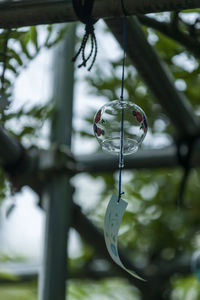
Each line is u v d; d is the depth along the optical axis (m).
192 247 3.88
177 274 3.53
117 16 1.70
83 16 1.69
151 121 3.32
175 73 2.90
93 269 3.58
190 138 2.72
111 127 1.62
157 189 3.93
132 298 4.21
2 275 3.26
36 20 1.76
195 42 2.17
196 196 3.88
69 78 2.76
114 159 2.74
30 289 3.61
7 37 2.03
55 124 2.72
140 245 3.90
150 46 2.13
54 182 2.64
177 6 1.64
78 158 2.78
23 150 2.68
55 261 2.52
